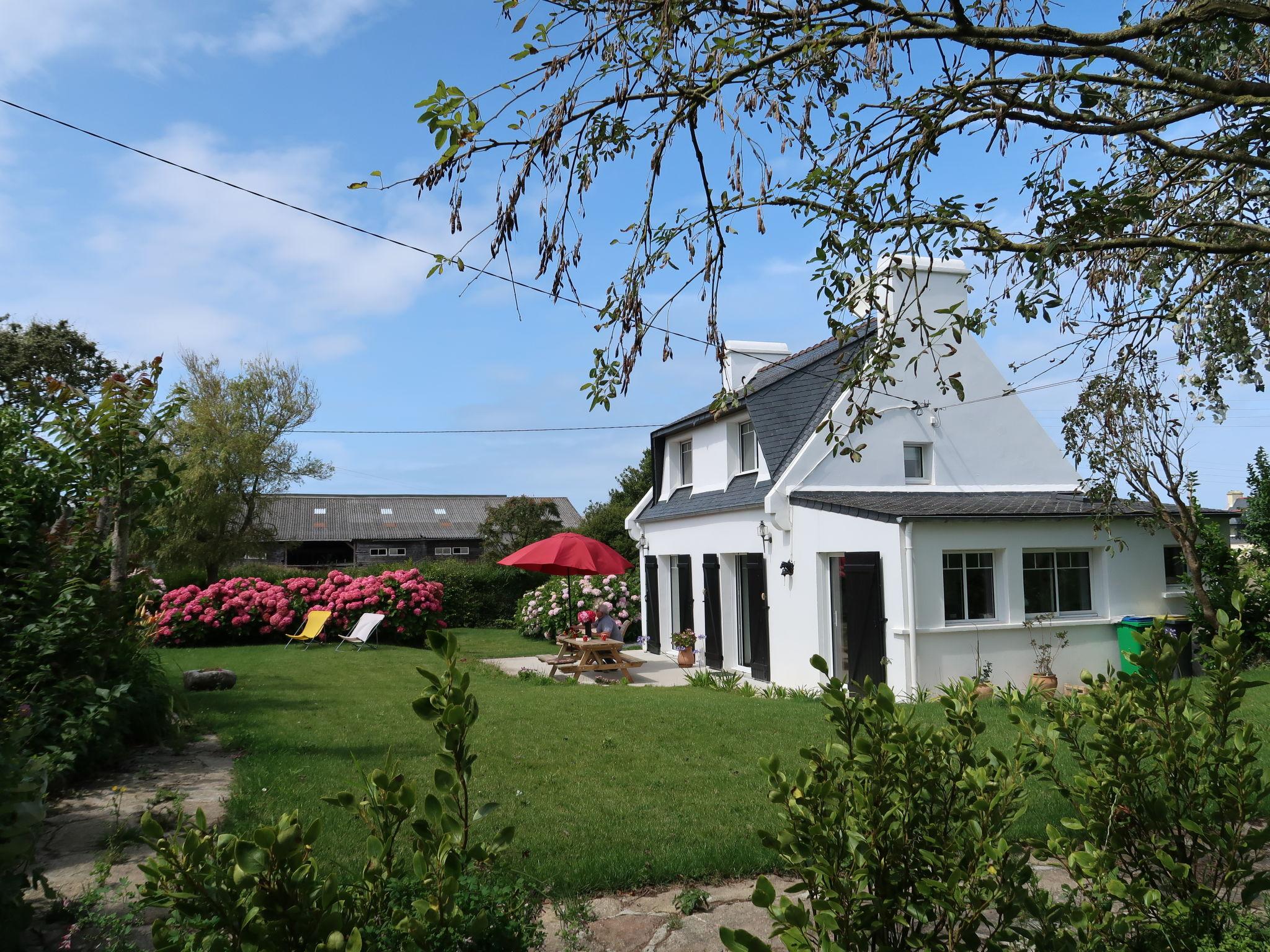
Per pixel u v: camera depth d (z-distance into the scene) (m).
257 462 32.28
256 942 2.03
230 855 2.16
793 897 4.52
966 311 14.71
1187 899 2.83
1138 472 11.04
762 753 8.05
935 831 2.70
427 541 50.69
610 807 6.16
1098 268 5.27
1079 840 3.17
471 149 3.70
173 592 20.17
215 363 32.72
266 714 9.85
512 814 5.93
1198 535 13.28
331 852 4.79
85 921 3.70
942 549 12.10
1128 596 13.23
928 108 4.00
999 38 3.58
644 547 21.14
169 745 7.87
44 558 7.08
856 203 4.02
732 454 17.11
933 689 11.84
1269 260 4.70
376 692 11.92
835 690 2.84
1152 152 5.01
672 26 3.66
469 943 2.52
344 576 22.20
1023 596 12.58
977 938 2.64
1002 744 7.70
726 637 16.62
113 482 7.49
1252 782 2.86
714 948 4.00
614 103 3.78
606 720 9.79
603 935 4.15
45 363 30.39
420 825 2.42
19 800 3.27
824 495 13.77
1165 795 2.99
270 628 20.67
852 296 4.46
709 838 5.44
